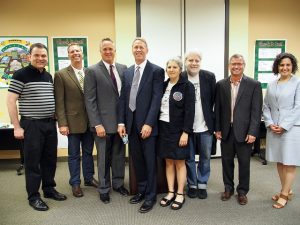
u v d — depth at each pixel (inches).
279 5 176.4
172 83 101.0
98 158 108.8
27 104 98.8
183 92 99.1
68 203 109.7
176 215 98.1
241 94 102.7
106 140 107.5
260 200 110.2
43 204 104.7
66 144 172.7
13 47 163.8
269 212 100.0
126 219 95.9
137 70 100.3
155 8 162.6
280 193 107.3
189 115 99.4
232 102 105.2
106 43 104.7
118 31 161.8
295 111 97.6
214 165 158.7
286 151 99.7
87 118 115.6
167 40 165.2
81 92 112.9
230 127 106.1
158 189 117.0
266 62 178.9
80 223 93.7
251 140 102.1
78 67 115.2
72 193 119.6
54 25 165.3
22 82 96.7
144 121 99.3
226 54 168.7
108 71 107.0
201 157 112.4
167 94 101.0
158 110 99.3
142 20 162.4
